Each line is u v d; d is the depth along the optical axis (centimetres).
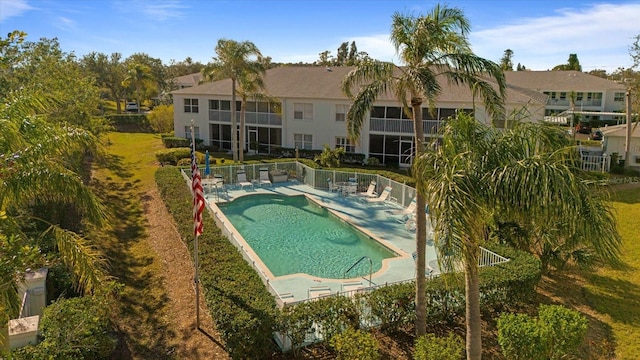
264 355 1002
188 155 3388
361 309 1111
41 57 2309
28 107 943
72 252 916
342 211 2247
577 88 5231
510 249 1422
